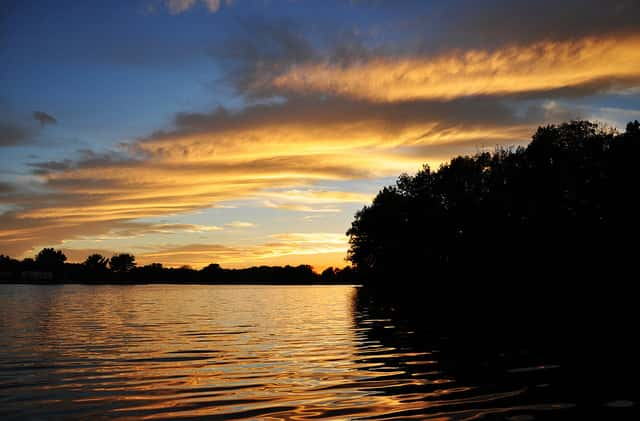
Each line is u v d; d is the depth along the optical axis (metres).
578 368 15.67
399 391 12.62
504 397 11.97
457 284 83.88
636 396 12.02
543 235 64.19
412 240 102.12
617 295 53.44
